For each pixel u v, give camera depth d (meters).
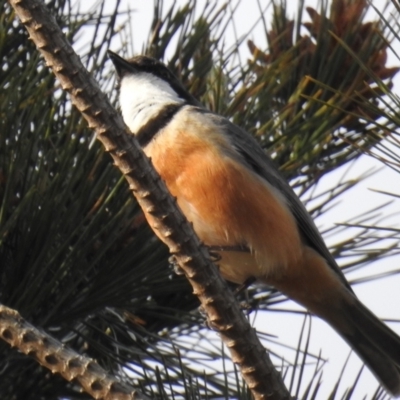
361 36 7.89
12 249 6.46
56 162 6.78
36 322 6.59
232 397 6.96
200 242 5.25
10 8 7.68
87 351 7.41
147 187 5.16
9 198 6.13
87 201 6.45
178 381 7.34
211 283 5.17
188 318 7.68
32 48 7.58
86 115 5.09
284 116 7.60
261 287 8.85
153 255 6.71
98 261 6.96
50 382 7.00
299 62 8.20
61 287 6.60
